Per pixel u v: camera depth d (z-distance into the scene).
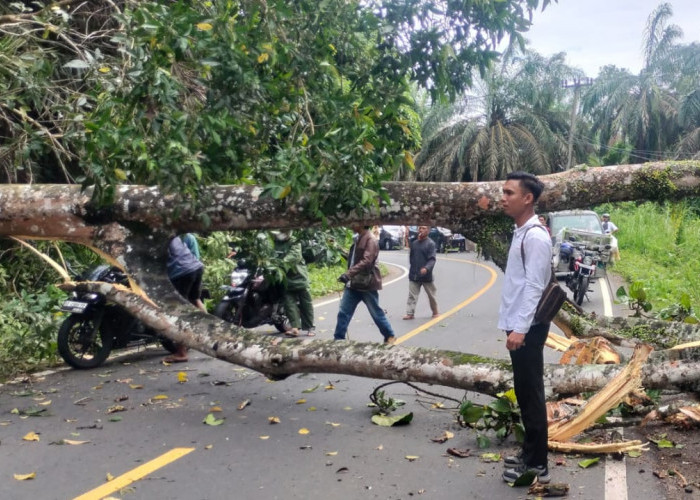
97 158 5.94
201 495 4.25
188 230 6.80
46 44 9.62
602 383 5.15
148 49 5.80
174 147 5.68
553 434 5.02
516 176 4.42
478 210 6.43
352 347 5.85
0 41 8.30
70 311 7.41
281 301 9.94
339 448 5.13
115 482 4.44
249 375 7.47
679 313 7.14
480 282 18.77
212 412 6.04
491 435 5.46
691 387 5.11
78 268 9.88
